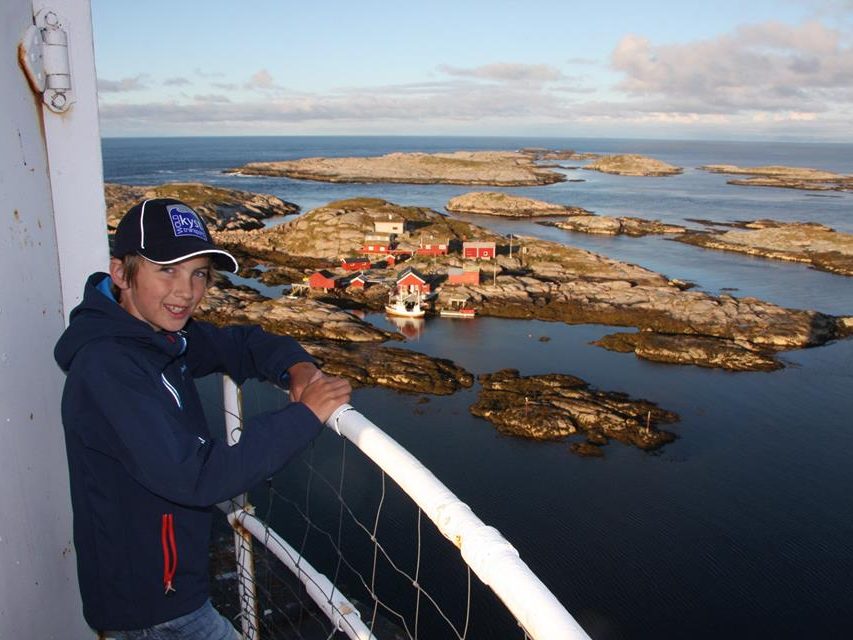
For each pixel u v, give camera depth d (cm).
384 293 5509
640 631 1973
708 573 2230
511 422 3155
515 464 2833
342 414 216
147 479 185
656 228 8925
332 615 263
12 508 207
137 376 195
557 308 5141
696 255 7438
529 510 2530
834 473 2844
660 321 4800
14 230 212
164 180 16238
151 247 210
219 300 4862
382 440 199
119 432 186
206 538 222
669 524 2470
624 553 2309
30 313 221
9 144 211
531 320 4931
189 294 223
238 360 279
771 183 17350
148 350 209
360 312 5109
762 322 4669
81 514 205
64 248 254
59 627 239
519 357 4134
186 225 221
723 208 11744
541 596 136
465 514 164
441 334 4588
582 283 5688
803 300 5588
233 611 428
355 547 2225
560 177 18038
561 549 2319
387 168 18812
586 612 2039
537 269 6212
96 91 253
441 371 3791
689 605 2083
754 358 4072
